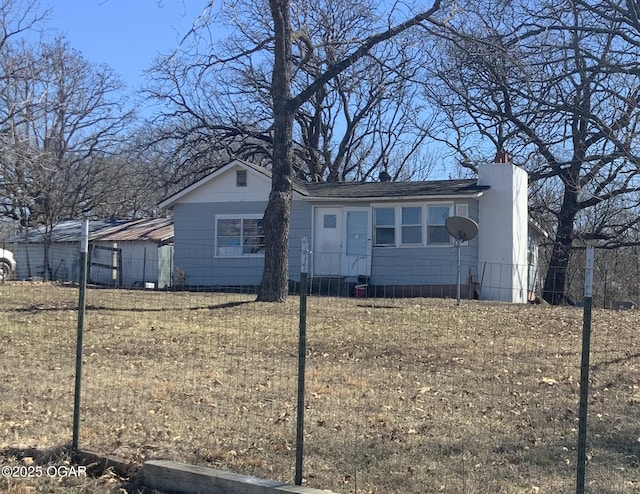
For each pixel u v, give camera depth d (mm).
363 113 39500
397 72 21312
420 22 18312
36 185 31828
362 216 23859
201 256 25141
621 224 32250
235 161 24719
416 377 10258
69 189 38188
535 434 7414
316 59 29234
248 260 24750
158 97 37469
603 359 11539
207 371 10398
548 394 9312
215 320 14555
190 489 5773
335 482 5859
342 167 42469
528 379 10156
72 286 21031
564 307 18109
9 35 26406
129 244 28922
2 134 23594
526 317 15547
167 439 7078
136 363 10883
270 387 9469
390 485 5809
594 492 5676
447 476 6043
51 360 10992
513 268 23281
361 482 5879
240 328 13727
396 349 12133
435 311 15938
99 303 16641
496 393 9344
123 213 45344
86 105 37438
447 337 13125
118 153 38688
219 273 24938
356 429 7543
